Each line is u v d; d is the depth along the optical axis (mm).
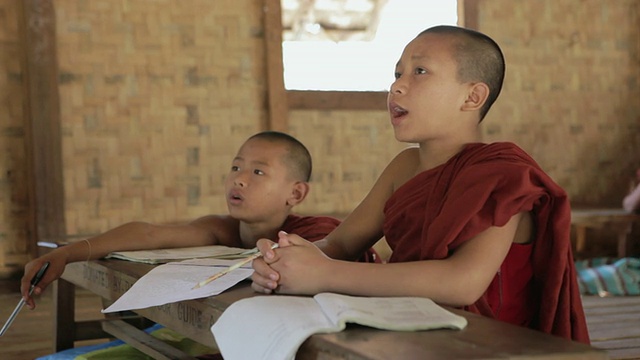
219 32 5078
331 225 2014
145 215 4930
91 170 4801
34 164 4637
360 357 852
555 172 5844
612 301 3957
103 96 4820
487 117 5652
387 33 7648
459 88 1462
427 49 1464
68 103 4738
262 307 1044
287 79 7133
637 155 6035
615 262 4789
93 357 1904
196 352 1938
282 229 2068
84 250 1775
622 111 6004
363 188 5426
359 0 7309
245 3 5137
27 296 1679
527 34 5734
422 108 1452
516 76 5719
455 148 1487
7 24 4699
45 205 4641
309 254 1208
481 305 1335
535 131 5777
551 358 846
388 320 977
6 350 2930
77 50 4750
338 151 5359
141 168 4918
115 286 1623
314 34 7543
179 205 5012
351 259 1664
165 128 4969
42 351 2914
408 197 1443
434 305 1057
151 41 4926
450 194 1294
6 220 4754
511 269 1392
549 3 5789
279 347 935
